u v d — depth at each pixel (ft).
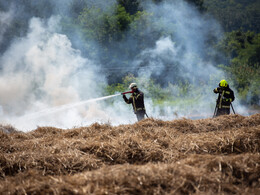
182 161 15.78
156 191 12.84
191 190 13.25
